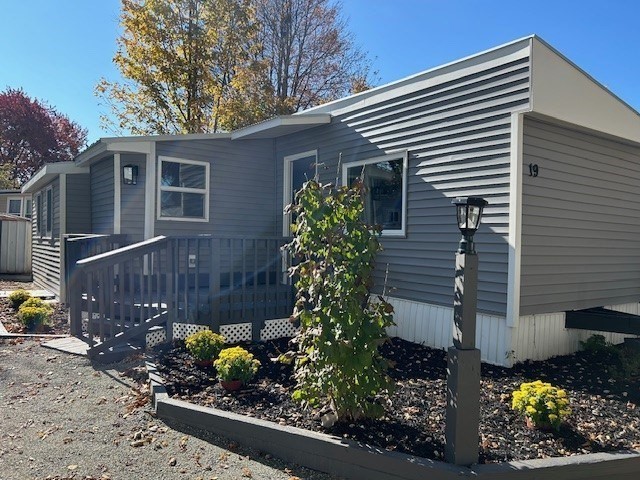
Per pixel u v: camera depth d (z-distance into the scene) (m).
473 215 2.77
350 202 3.27
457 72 5.52
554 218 5.51
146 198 7.72
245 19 16.97
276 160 8.88
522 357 5.13
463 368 2.72
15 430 3.48
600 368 4.96
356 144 6.98
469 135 5.38
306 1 19.50
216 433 3.46
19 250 15.81
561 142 5.58
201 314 5.64
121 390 4.34
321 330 3.07
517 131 4.91
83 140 33.41
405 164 6.17
